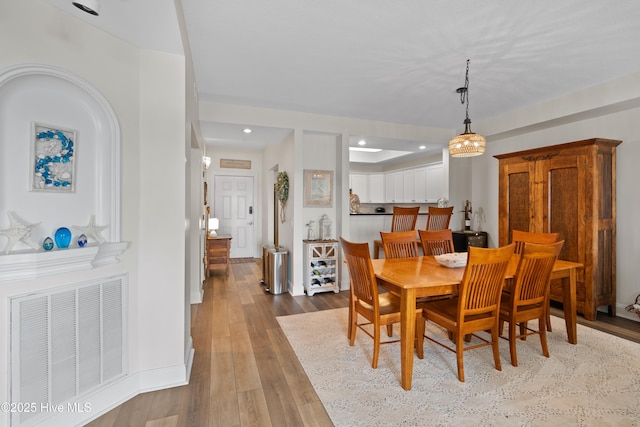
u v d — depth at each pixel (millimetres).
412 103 3990
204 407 1907
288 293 4504
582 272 3414
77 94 1780
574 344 2768
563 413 1836
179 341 2172
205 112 3912
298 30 2357
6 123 1538
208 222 5680
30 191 1620
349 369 2369
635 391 2053
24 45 1544
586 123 3830
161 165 2133
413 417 1812
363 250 2381
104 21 1774
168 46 2059
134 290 2066
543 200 3777
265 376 2266
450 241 3635
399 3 2029
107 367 1901
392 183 7961
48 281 1634
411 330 2133
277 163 5613
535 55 2725
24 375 1545
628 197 3473
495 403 1938
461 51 2666
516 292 2377
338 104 4039
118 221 1932
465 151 3082
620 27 2295
